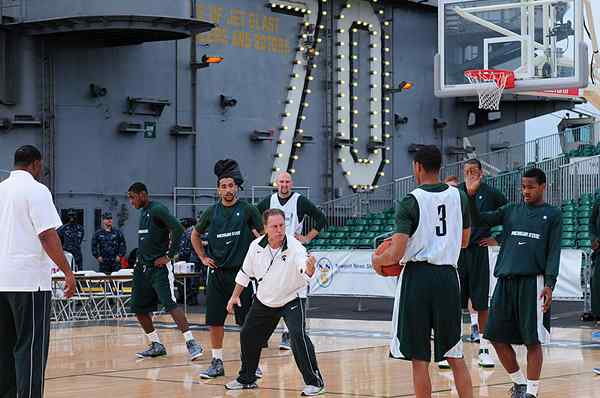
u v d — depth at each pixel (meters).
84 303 22.55
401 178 34.22
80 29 24.86
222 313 12.54
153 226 14.30
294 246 10.83
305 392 10.80
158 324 20.16
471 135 36.94
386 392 11.00
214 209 12.74
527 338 9.98
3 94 25.34
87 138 26.53
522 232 10.10
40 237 8.95
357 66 33.22
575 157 31.77
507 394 10.73
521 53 25.38
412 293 8.60
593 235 16.52
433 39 35.91
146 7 24.75
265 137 30.03
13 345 9.18
